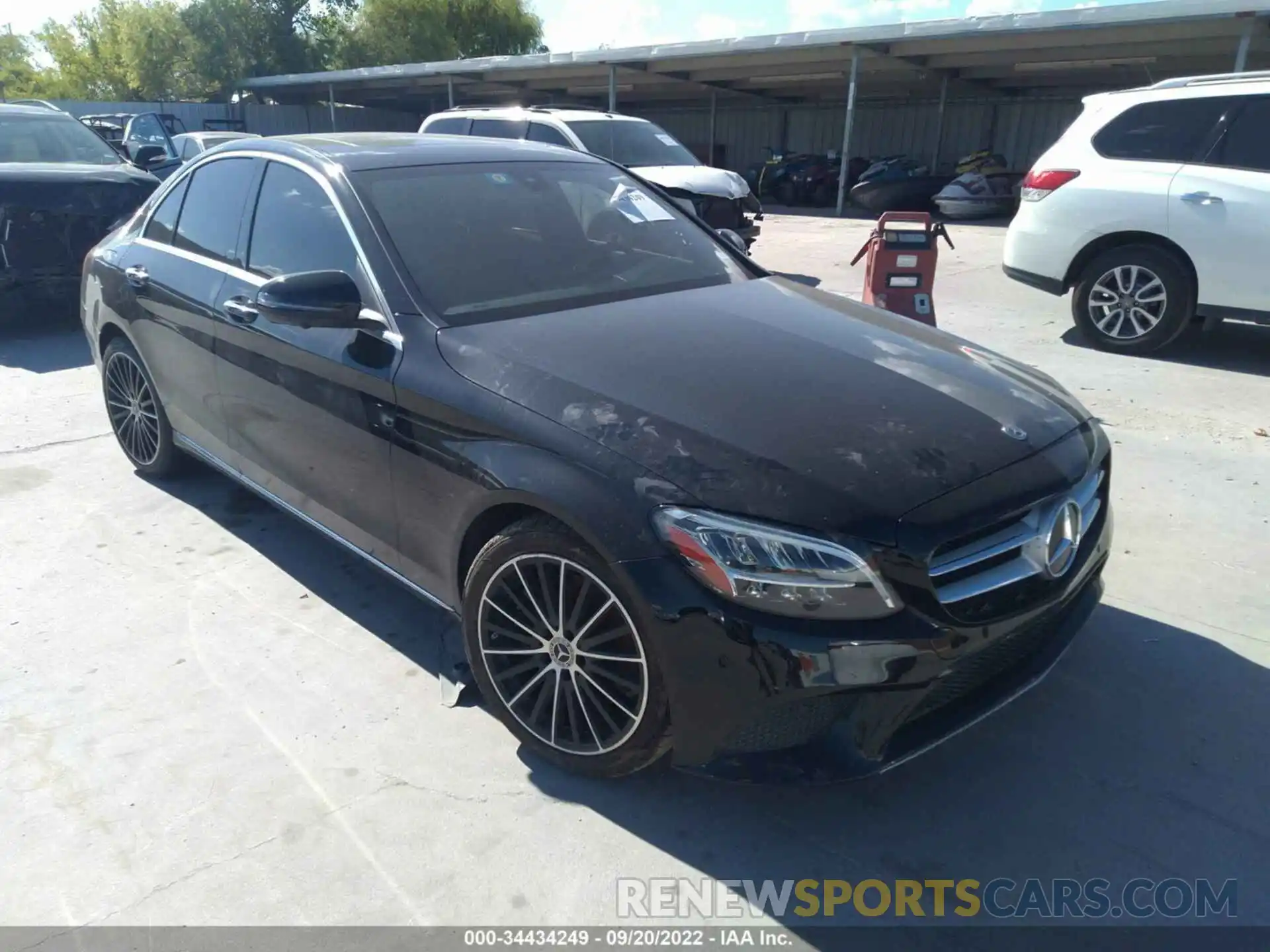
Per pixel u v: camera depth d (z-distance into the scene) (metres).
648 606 2.15
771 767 2.16
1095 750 2.67
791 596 2.05
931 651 2.09
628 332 2.81
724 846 2.34
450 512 2.61
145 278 4.00
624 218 3.65
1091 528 2.61
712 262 3.63
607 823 2.40
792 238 13.80
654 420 2.32
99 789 2.49
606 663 2.37
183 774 2.55
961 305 8.44
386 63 38.91
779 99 26.62
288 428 3.25
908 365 2.75
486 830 2.37
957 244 12.74
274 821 2.39
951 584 2.15
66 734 2.70
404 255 2.96
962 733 2.73
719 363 2.62
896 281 7.16
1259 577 3.58
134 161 8.44
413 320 2.80
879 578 2.06
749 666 2.08
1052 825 2.40
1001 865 2.29
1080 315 6.83
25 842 2.31
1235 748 2.67
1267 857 2.30
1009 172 18.11
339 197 3.14
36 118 8.20
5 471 4.62
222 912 2.12
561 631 2.42
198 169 3.99
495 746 2.68
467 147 3.67
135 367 4.34
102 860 2.26
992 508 2.19
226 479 4.53
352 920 2.11
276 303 2.75
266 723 2.76
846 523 2.07
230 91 35.56
